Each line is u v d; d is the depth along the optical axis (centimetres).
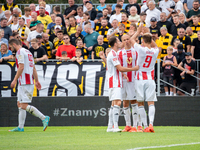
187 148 1542
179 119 3400
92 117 3434
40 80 3541
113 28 4059
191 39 4025
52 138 2006
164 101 3416
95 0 6694
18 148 1558
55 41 4103
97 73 3522
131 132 2370
